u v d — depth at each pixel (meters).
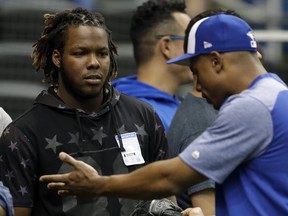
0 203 9.97
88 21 11.09
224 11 10.46
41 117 10.98
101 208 10.84
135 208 10.98
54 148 10.88
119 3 25.16
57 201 10.78
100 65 11.01
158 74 14.49
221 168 9.56
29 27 23.09
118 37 23.83
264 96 9.66
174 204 11.17
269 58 23.67
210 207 11.91
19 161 10.78
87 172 9.74
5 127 11.72
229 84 9.89
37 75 22.19
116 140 11.14
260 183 9.65
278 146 9.59
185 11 14.75
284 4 26.14
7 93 21.44
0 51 22.25
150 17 14.59
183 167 9.59
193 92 12.68
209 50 9.91
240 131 9.53
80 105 11.12
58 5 23.59
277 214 9.63
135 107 11.50
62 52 11.06
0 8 23.14
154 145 11.52
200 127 12.23
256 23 24.91
